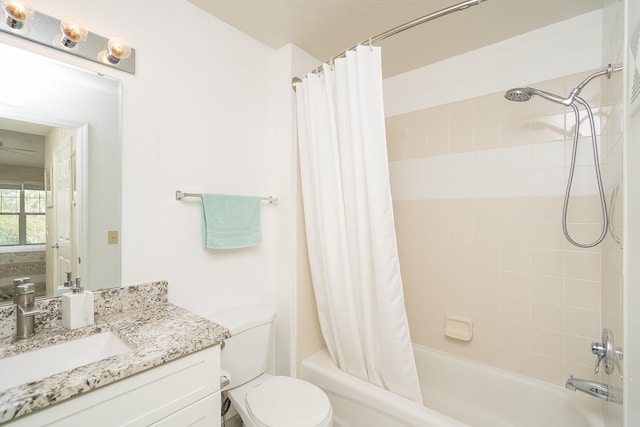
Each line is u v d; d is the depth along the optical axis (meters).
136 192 1.28
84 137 1.15
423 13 1.54
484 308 1.83
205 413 0.99
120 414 0.80
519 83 1.70
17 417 0.65
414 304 2.11
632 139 0.72
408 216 2.14
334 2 1.46
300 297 1.82
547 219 1.62
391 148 2.23
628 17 0.75
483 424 1.70
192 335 0.99
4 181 1.00
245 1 1.45
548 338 1.62
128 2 1.25
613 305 1.09
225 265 1.63
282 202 1.84
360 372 1.59
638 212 0.66
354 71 1.49
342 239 1.58
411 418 1.31
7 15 0.95
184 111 1.45
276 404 1.25
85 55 1.14
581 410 1.43
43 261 1.07
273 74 1.89
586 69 1.51
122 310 1.22
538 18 1.55
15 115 1.01
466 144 1.89
